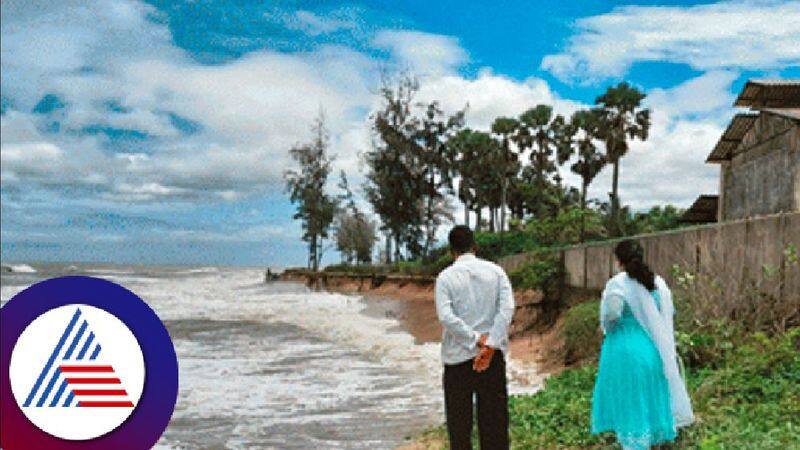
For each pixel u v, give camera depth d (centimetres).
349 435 870
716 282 993
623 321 584
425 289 4284
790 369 775
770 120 1767
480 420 534
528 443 691
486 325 537
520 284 2327
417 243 7006
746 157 1927
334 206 8562
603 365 589
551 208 6103
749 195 1894
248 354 1759
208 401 1112
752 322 916
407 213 6956
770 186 1762
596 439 673
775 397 711
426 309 3038
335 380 1335
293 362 1611
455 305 538
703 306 949
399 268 6169
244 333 2302
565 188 7362
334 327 2467
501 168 7106
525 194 7175
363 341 2030
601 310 588
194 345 1956
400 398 1135
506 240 4762
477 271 541
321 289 6238
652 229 4494
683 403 574
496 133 7050
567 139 6825
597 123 5597
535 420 764
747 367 784
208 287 6500
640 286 579
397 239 7119
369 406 1067
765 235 942
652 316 575
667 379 573
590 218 4031
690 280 1011
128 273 11381
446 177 7038
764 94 1792
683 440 611
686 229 1189
